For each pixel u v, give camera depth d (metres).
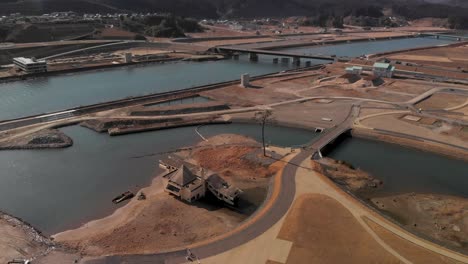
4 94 167.00
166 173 88.62
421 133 115.19
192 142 112.50
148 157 102.50
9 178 91.44
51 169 96.00
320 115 132.25
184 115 132.25
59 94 168.50
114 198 81.62
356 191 83.31
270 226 67.06
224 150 102.88
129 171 94.81
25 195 84.06
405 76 193.12
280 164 92.25
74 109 135.88
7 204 80.38
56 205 79.88
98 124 122.69
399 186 86.81
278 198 76.12
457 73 194.38
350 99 152.50
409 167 96.88
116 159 101.56
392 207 77.19
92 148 108.38
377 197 81.31
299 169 89.38
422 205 78.00
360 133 115.94
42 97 163.25
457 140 109.94
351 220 68.75
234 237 64.25
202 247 61.97
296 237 64.06
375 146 110.19
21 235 67.69
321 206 73.12
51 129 118.88
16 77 192.00
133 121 125.06
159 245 62.94
